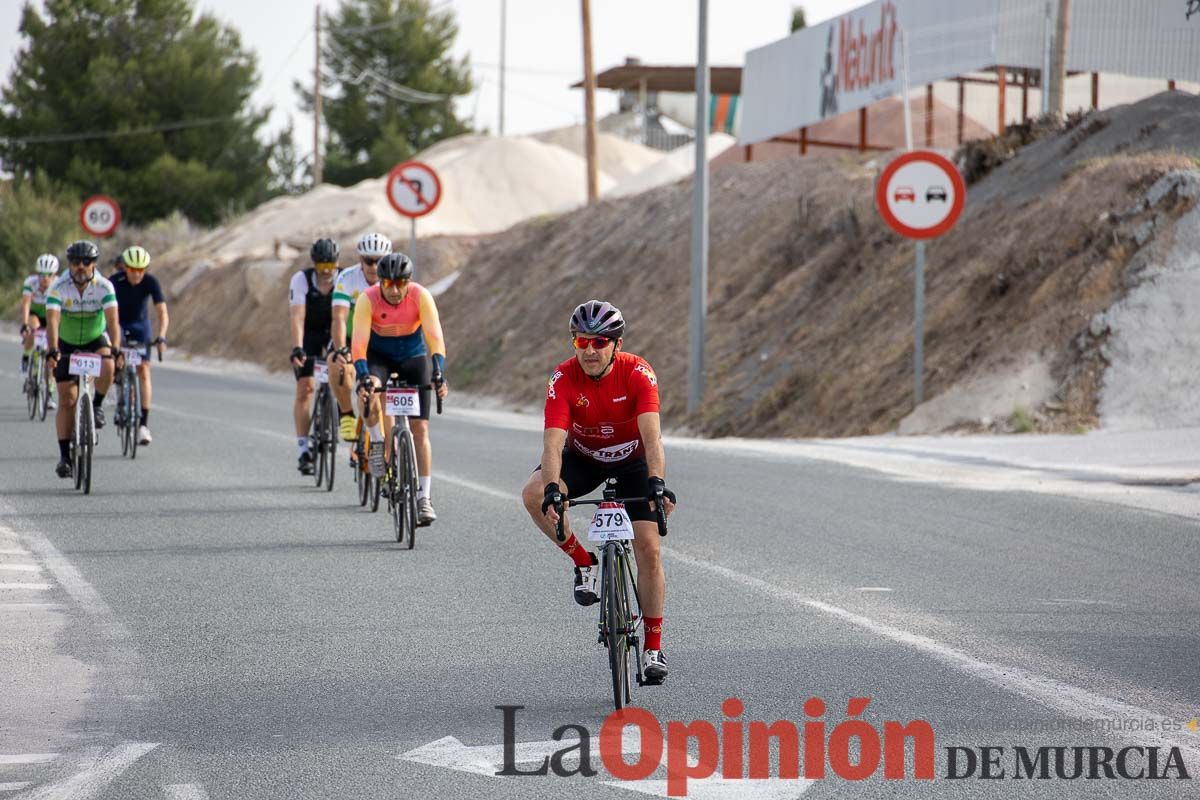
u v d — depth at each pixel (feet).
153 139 461.37
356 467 86.99
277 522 80.59
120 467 104.47
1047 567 66.74
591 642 52.60
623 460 48.70
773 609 57.77
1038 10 175.83
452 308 249.75
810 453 114.21
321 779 37.14
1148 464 100.58
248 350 281.33
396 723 42.34
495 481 98.48
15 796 35.65
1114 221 133.18
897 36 193.06
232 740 40.60
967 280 144.36
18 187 428.97
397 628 54.80
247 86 485.56
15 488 92.99
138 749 39.73
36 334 138.92
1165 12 175.52
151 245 396.16
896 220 127.54
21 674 47.91
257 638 53.16
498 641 52.70
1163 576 64.59
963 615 56.54
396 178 167.22
